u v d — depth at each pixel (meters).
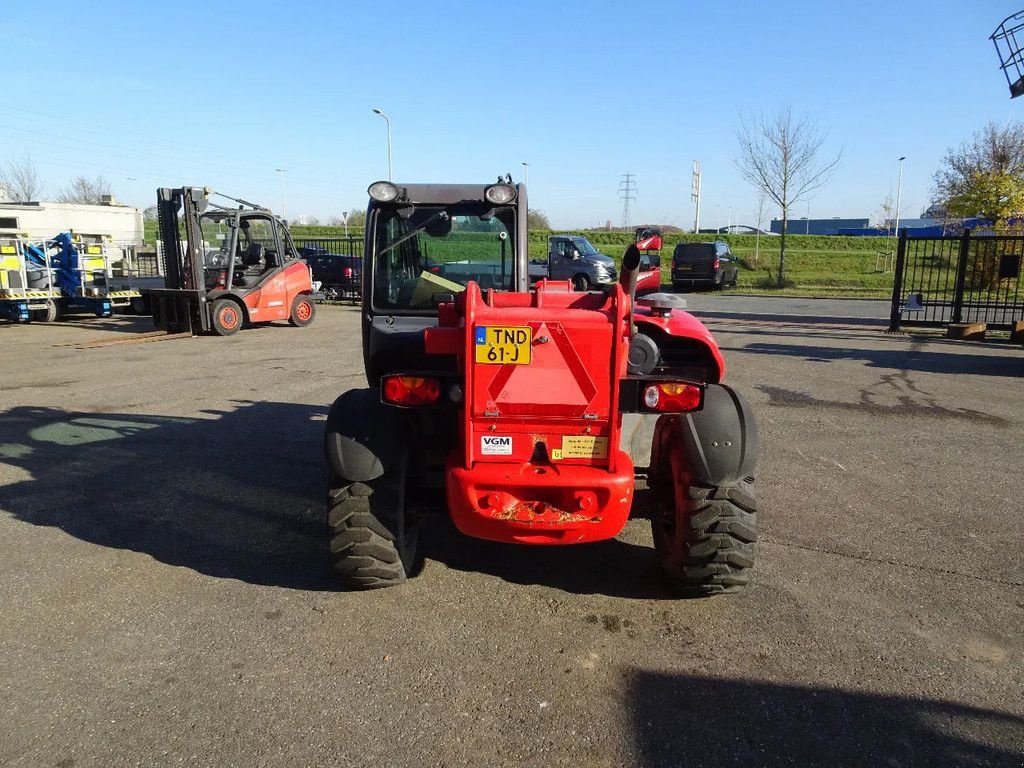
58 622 3.58
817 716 2.89
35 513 5.03
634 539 4.64
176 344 13.80
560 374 3.18
